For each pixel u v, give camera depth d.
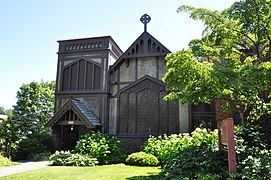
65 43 17.80
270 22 7.78
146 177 8.26
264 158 5.89
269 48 8.64
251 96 7.33
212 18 8.36
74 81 17.06
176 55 7.36
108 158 12.75
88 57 17.03
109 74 16.61
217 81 6.50
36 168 10.79
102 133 15.43
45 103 34.22
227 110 8.91
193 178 6.33
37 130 19.36
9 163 12.40
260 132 8.84
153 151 12.11
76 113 15.02
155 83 15.72
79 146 13.34
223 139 6.76
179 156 7.98
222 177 5.92
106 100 16.02
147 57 16.34
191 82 7.39
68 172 9.30
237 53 9.23
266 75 6.55
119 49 19.38
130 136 15.29
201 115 14.76
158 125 15.07
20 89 32.97
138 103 15.76
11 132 17.25
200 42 8.48
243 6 7.57
